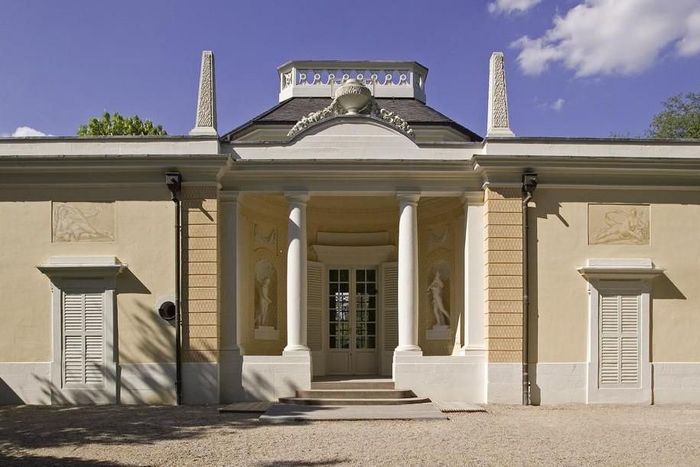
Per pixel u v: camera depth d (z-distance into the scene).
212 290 14.76
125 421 12.10
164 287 14.77
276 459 9.03
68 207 14.93
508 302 14.84
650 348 14.96
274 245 17.48
